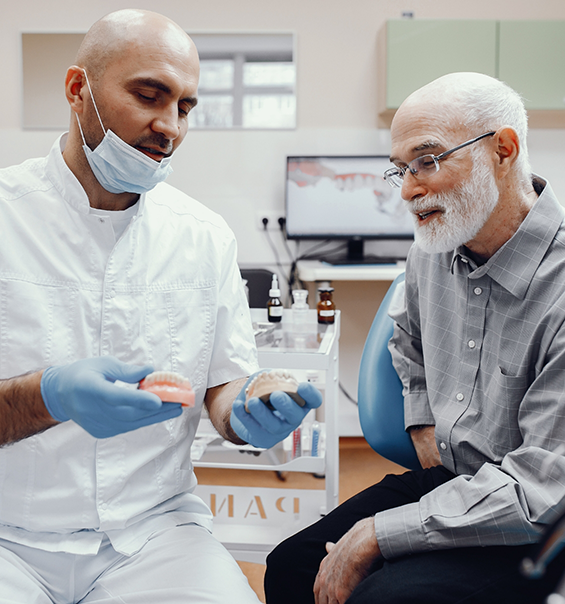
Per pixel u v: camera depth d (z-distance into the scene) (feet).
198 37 9.77
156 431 3.13
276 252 10.20
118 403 2.31
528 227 3.20
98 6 9.64
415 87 9.15
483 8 9.82
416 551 2.91
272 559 3.53
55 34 9.65
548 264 3.15
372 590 2.82
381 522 2.97
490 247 3.49
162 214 3.44
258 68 9.85
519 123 3.35
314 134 10.01
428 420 3.86
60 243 3.08
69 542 2.90
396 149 3.39
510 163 3.31
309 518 5.64
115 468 2.98
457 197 3.27
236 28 9.77
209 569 2.86
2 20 9.64
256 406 2.59
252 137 10.00
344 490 7.84
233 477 7.91
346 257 10.16
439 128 3.22
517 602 2.65
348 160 9.53
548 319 3.07
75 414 2.40
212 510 5.69
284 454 5.66
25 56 9.67
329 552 3.19
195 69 3.07
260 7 9.73
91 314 3.07
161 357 3.22
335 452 5.74
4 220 3.04
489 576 2.73
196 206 3.66
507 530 2.69
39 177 3.18
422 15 9.78
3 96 9.77
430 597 2.69
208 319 3.40
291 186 9.62
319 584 3.16
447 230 3.33
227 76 9.86
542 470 2.71
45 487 2.91
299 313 6.70
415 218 3.51
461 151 3.22
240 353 3.48
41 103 9.75
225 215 10.16
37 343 2.96
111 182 3.10
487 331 3.41
